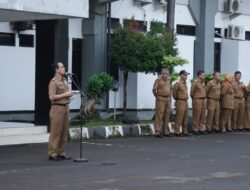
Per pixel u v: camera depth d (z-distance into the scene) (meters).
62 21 23.59
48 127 19.34
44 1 17.23
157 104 21.78
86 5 18.34
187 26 29.02
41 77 19.50
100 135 20.78
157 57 22.92
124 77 24.16
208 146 19.02
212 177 12.82
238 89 24.80
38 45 19.58
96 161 15.16
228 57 30.91
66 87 15.49
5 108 22.89
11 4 16.42
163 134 22.08
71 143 19.25
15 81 23.17
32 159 15.48
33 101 23.77
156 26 23.94
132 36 23.14
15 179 12.38
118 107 26.38
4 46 22.78
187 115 22.58
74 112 24.78
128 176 12.82
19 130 18.73
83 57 25.41
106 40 25.38
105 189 11.31
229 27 30.84
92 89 22.34
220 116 24.33
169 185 11.80
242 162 15.24
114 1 24.83
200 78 23.02
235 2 30.69
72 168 13.93
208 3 29.20
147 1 26.80
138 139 20.92
